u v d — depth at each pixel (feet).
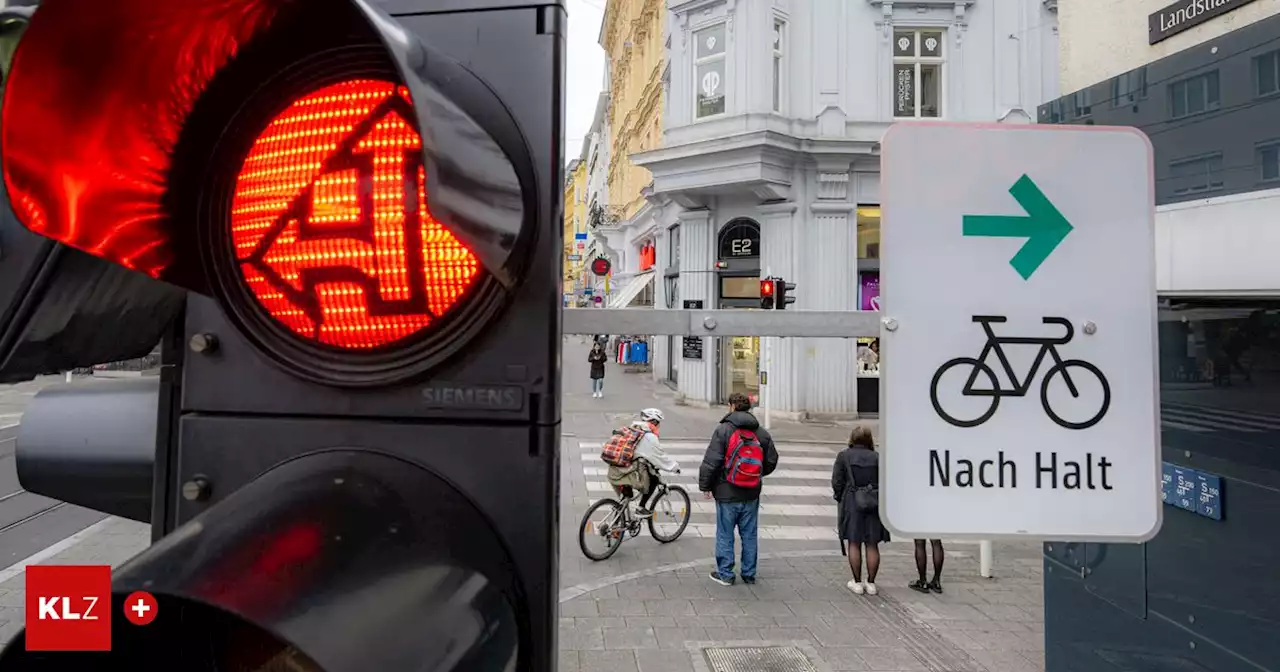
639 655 15.69
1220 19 8.70
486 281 3.43
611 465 22.74
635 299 79.92
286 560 2.54
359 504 3.04
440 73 3.00
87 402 4.49
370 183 3.43
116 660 2.99
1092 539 4.82
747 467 20.01
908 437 4.84
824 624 17.53
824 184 49.93
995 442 4.85
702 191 51.93
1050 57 49.83
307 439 3.65
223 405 3.76
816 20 50.29
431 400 3.52
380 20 2.68
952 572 21.65
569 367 95.55
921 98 51.03
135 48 3.20
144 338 4.02
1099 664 10.44
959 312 4.90
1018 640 16.71
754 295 53.06
